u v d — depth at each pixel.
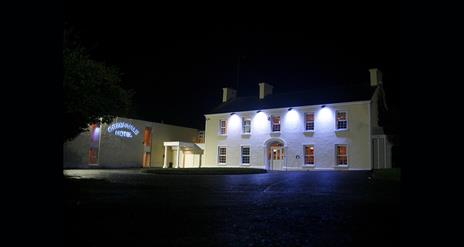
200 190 10.56
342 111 25.84
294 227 4.92
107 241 4.11
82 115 12.91
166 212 6.26
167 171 20.66
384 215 5.90
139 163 31.98
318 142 26.55
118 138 30.33
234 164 30.81
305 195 9.09
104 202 7.60
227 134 31.64
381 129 24.45
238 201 7.86
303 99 28.56
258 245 3.95
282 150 28.44
